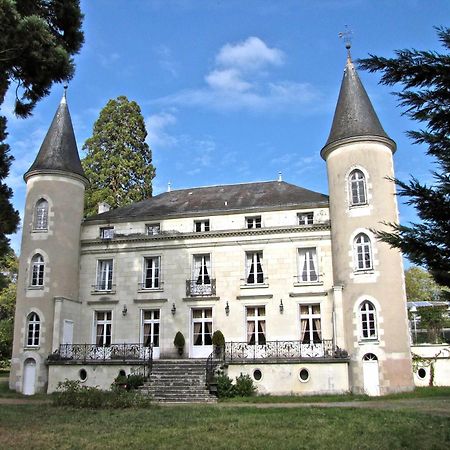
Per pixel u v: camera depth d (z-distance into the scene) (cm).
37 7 1405
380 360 2194
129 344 2614
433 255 547
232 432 1098
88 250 2805
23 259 2680
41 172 2745
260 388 2181
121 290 2714
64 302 2606
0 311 4303
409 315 3044
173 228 2747
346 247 2366
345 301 2320
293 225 2569
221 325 2542
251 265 2617
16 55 1302
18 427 1182
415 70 544
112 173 3903
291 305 2489
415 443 952
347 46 2731
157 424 1218
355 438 1015
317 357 2186
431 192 545
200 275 2667
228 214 2692
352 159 2436
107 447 957
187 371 2256
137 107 4188
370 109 2553
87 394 1658
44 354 2520
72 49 1502
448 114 555
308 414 1372
